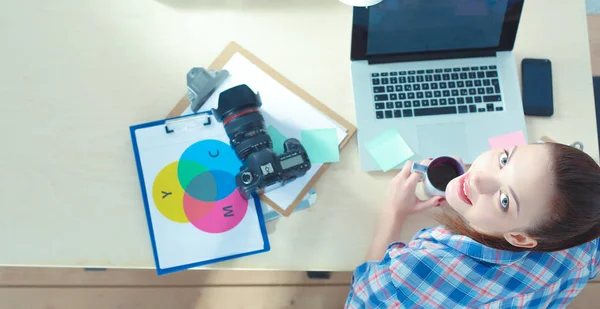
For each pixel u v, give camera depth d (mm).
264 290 1381
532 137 847
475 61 853
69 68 828
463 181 633
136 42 847
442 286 684
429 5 760
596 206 488
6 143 798
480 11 777
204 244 782
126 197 794
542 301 707
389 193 800
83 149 805
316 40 872
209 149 814
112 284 1373
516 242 578
